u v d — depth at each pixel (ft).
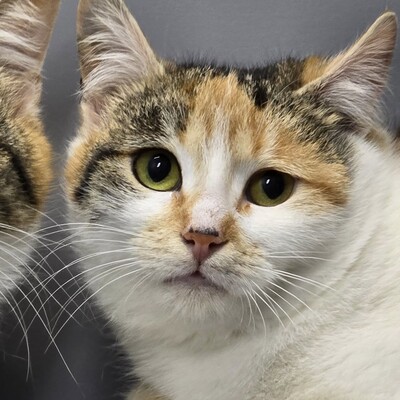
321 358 0.88
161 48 1.16
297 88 0.93
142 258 0.86
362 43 0.92
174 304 0.88
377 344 0.86
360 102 0.94
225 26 1.15
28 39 0.95
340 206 0.89
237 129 0.88
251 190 0.88
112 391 1.15
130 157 0.90
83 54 0.95
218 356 0.93
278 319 0.90
